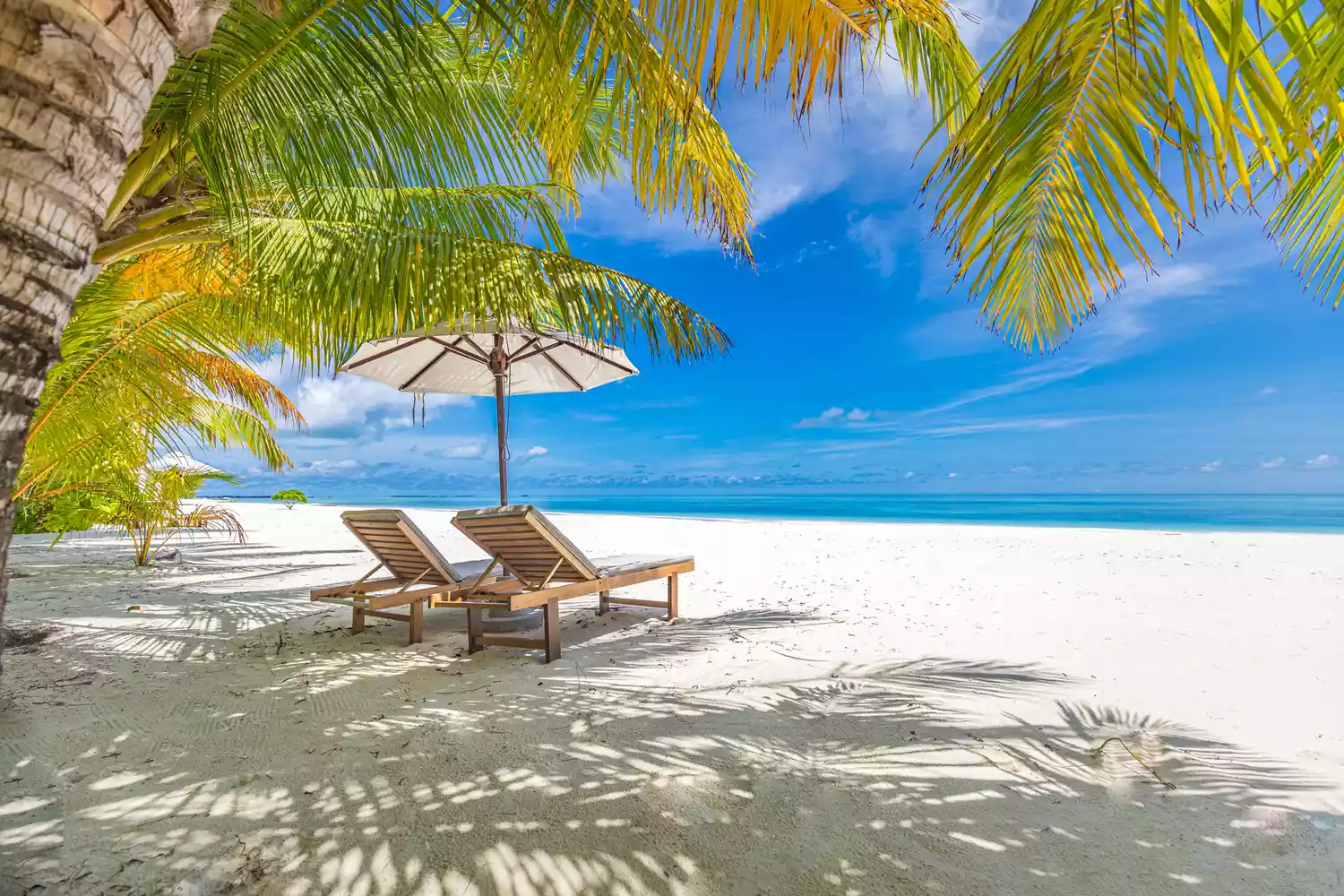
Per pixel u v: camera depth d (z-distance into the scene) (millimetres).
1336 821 2076
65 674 3822
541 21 2094
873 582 6711
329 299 3145
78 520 10703
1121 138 1450
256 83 2562
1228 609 5094
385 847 2018
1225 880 1803
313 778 2479
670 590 5070
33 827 2139
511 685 3541
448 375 5641
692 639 4488
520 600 3850
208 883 1848
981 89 2729
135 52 1257
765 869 1891
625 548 10383
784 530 13648
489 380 5844
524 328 3785
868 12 2197
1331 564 7207
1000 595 5906
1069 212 1853
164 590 6738
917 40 2947
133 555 9336
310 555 9609
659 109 2383
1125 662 3771
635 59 2092
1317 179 1898
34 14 1127
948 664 3809
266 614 5520
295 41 2406
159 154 2555
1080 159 1651
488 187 3945
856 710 3105
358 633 4781
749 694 3342
